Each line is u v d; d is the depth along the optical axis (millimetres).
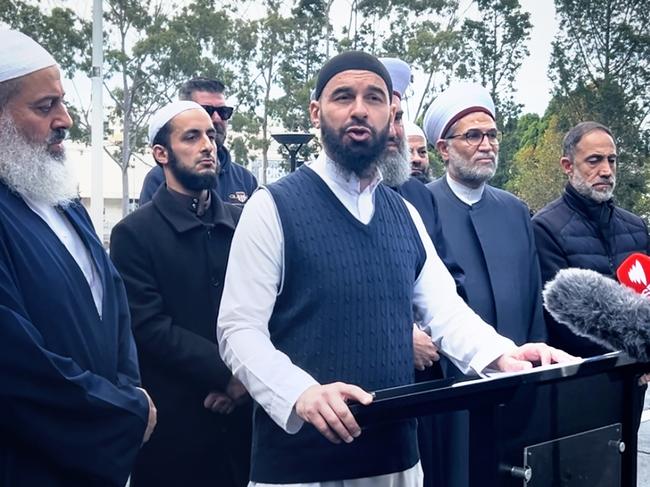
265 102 27188
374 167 2119
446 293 2250
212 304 3119
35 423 1856
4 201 2053
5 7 23828
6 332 1833
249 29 26219
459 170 3309
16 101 2141
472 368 2045
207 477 3053
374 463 2006
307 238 2006
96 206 17609
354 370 1991
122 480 1977
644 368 1606
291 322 2008
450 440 2902
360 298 2010
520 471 1431
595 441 1546
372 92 2078
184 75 25266
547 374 1440
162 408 3020
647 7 29453
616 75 29906
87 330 2053
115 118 26234
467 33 30078
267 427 2031
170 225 3154
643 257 1686
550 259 3666
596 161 3699
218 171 4473
